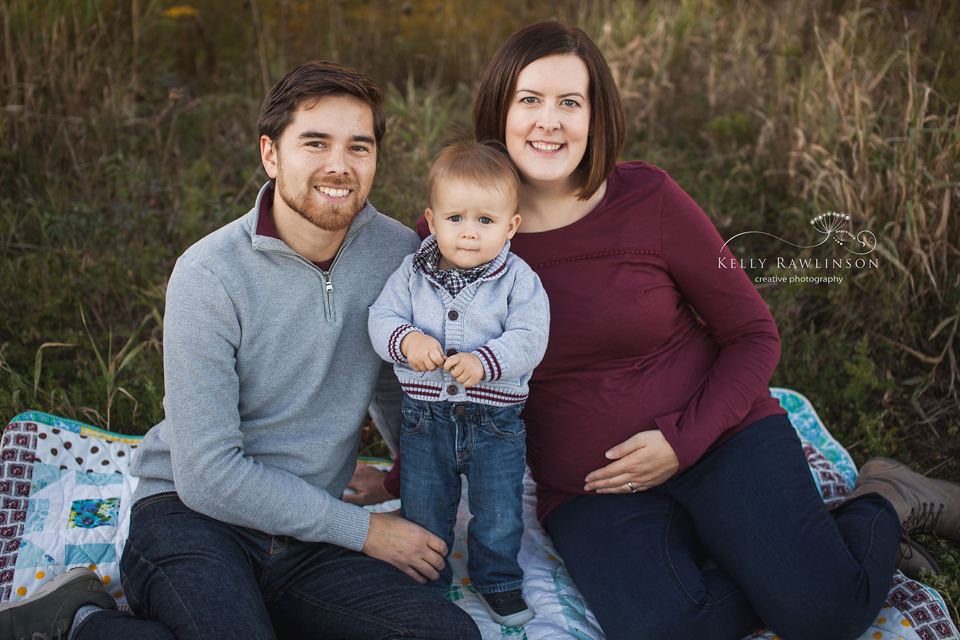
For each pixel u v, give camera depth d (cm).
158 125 409
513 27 571
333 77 175
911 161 324
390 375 223
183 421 177
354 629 176
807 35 496
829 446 273
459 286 198
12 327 307
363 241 203
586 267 208
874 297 323
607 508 214
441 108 472
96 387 284
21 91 396
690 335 227
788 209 372
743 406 209
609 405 210
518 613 205
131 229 346
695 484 210
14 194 369
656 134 453
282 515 180
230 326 181
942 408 289
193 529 178
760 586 190
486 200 192
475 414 197
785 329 321
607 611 196
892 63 417
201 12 525
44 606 177
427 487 203
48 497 232
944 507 230
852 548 189
